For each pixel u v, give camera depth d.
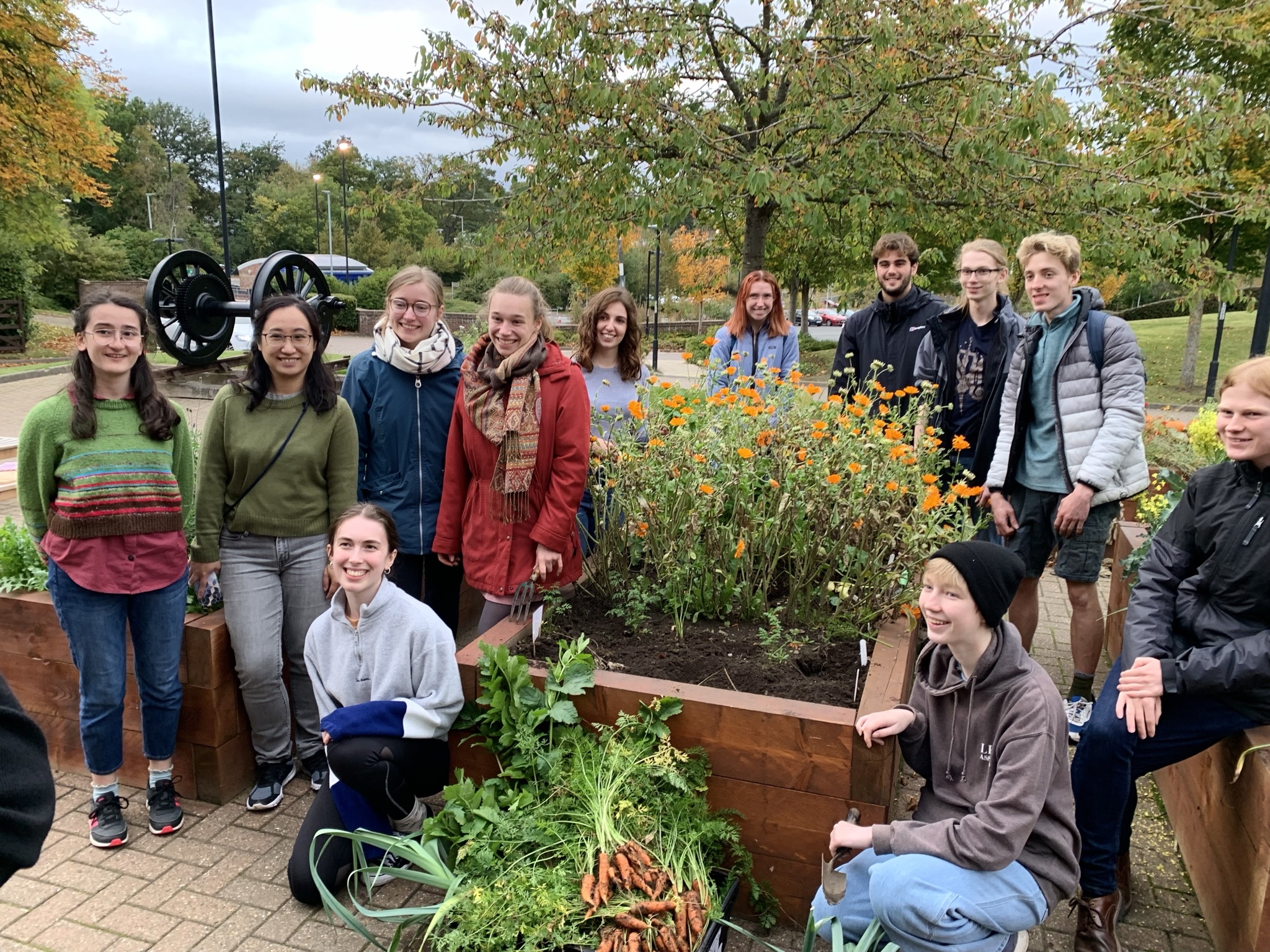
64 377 16.44
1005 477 3.69
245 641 3.10
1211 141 6.15
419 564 3.61
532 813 2.39
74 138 18.11
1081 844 2.43
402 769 2.65
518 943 2.07
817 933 2.32
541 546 3.07
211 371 13.34
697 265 24.28
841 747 2.37
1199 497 2.46
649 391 3.76
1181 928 2.57
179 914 2.59
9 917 2.56
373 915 2.11
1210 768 2.65
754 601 3.24
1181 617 2.46
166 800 3.02
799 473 3.10
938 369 4.23
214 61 15.79
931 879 2.01
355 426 3.28
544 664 2.87
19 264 20.58
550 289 30.59
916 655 3.33
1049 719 2.04
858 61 5.96
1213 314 27.44
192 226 57.12
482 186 7.85
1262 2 6.23
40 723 3.39
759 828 2.51
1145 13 6.32
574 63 6.13
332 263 40.47
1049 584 5.79
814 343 27.33
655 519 3.21
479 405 3.07
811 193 6.08
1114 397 3.36
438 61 6.40
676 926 2.04
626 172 6.52
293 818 3.12
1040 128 5.65
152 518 2.86
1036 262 3.45
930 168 6.62
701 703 2.49
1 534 3.45
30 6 16.34
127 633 3.12
